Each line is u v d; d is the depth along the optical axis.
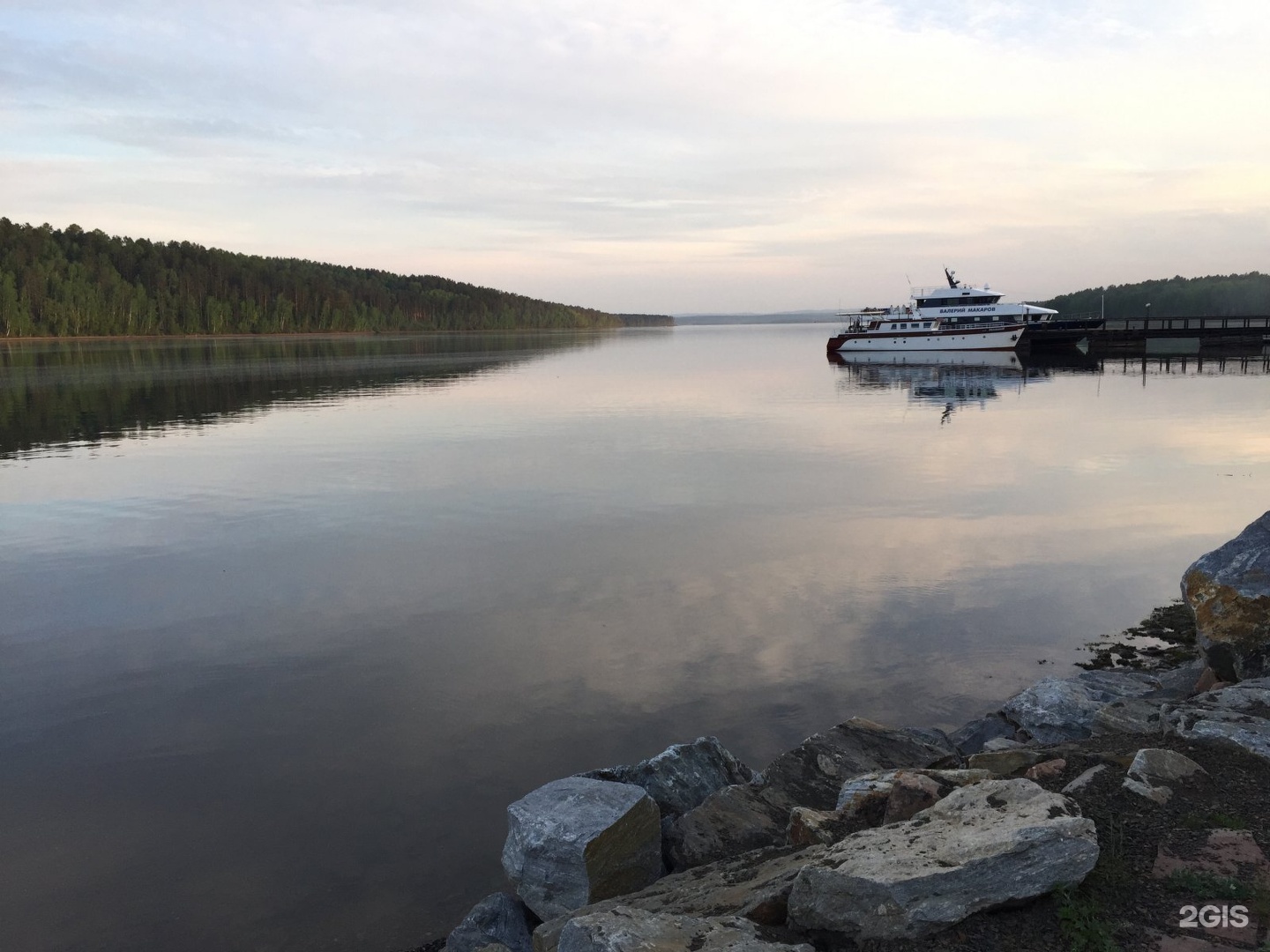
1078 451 32.19
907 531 20.08
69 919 7.09
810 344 183.88
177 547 19.22
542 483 26.64
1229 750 6.27
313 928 6.99
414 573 17.06
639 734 10.34
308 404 52.31
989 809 5.20
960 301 92.62
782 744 10.07
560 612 14.70
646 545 19.03
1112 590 15.56
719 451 33.19
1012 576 16.41
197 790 9.13
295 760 9.77
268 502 24.03
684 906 5.59
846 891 4.54
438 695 11.47
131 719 10.83
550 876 6.62
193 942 6.82
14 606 15.27
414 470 29.20
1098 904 4.48
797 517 21.69
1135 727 7.47
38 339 145.12
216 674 12.23
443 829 8.39
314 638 13.60
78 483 27.09
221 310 176.38
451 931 6.93
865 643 13.10
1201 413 43.44
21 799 8.97
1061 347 102.81
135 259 174.38
